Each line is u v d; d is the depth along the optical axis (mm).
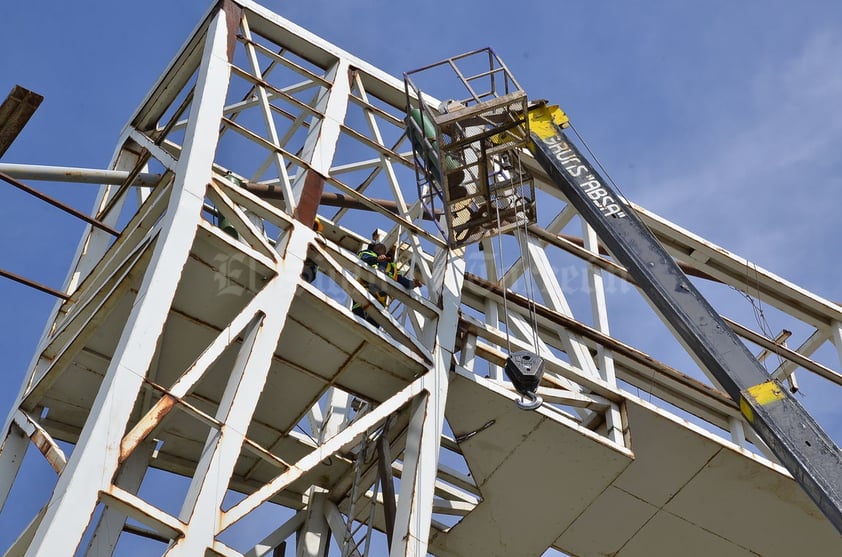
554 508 20156
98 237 19422
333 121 19578
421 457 16906
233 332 15359
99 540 15680
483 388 18422
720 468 19922
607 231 17406
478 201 19500
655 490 20172
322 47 20828
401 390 18062
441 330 18453
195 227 15633
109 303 16250
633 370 21594
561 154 18734
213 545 13789
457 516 20859
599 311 21109
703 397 21531
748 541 21094
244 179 20906
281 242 17094
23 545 14461
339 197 21484
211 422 14562
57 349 17641
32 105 14555
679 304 16172
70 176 18266
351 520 18141
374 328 17125
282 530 19125
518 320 20609
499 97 18625
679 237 23375
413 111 19406
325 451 15703
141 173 19094
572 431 18812
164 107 20844
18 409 17375
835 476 13805
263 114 18844
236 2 19922
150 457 17922
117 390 13742
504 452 19250
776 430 14406
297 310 16750
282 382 18016
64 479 13070
